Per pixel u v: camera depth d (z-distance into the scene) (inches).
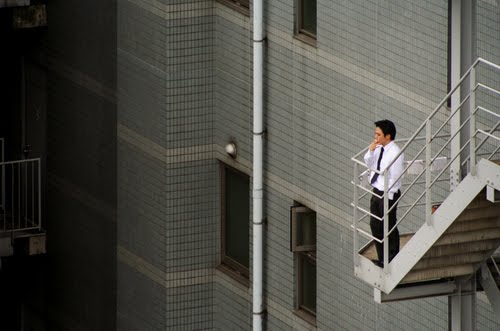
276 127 1430.9
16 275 1863.9
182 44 1507.1
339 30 1338.6
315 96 1378.0
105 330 1720.0
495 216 1095.0
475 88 1066.7
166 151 1526.8
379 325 1334.9
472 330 1158.3
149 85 1541.6
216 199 1545.3
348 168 1347.2
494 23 1181.1
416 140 1261.1
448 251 1112.8
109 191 1683.1
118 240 1630.2
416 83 1259.8
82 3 1708.9
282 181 1433.3
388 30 1283.2
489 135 1056.8
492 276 1148.5
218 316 1563.7
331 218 1376.7
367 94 1315.2
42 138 1833.2
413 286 1149.1
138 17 1546.5
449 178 1170.0
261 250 1466.5
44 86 1812.3
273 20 1418.6
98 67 1681.8
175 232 1546.5
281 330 1467.8
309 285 1438.2
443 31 1227.2
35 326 1881.2
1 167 1895.9
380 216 1137.4
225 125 1512.1
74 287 1790.1
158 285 1569.9
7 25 1775.3
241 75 1476.4
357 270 1151.6
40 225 1809.8
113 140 1663.4
